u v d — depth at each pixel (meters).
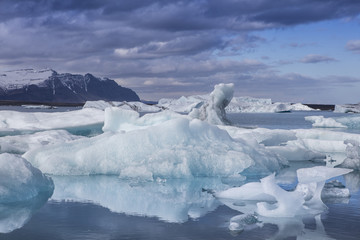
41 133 12.12
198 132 8.51
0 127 15.71
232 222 4.18
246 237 3.86
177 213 4.79
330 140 12.64
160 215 4.70
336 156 10.76
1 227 4.18
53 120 17.12
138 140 7.95
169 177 7.43
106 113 14.16
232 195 5.67
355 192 6.07
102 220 4.45
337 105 56.56
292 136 12.15
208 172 7.66
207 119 18.52
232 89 19.09
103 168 7.71
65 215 4.68
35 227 4.18
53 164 7.62
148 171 7.20
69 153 7.92
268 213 4.69
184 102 68.75
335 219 4.52
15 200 5.39
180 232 4.02
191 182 6.99
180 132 8.21
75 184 6.69
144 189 6.32
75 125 16.73
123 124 14.11
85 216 4.64
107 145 7.94
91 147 7.93
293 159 10.02
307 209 4.79
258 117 43.97
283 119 38.31
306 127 25.31
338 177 7.45
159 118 14.21
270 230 4.09
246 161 7.64
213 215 4.71
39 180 6.03
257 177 7.59
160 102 79.12
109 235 3.91
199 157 7.71
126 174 7.32
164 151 7.69
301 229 4.14
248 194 5.59
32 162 7.88
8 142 10.77
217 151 7.95
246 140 9.38
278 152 9.88
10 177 5.62
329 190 5.87
